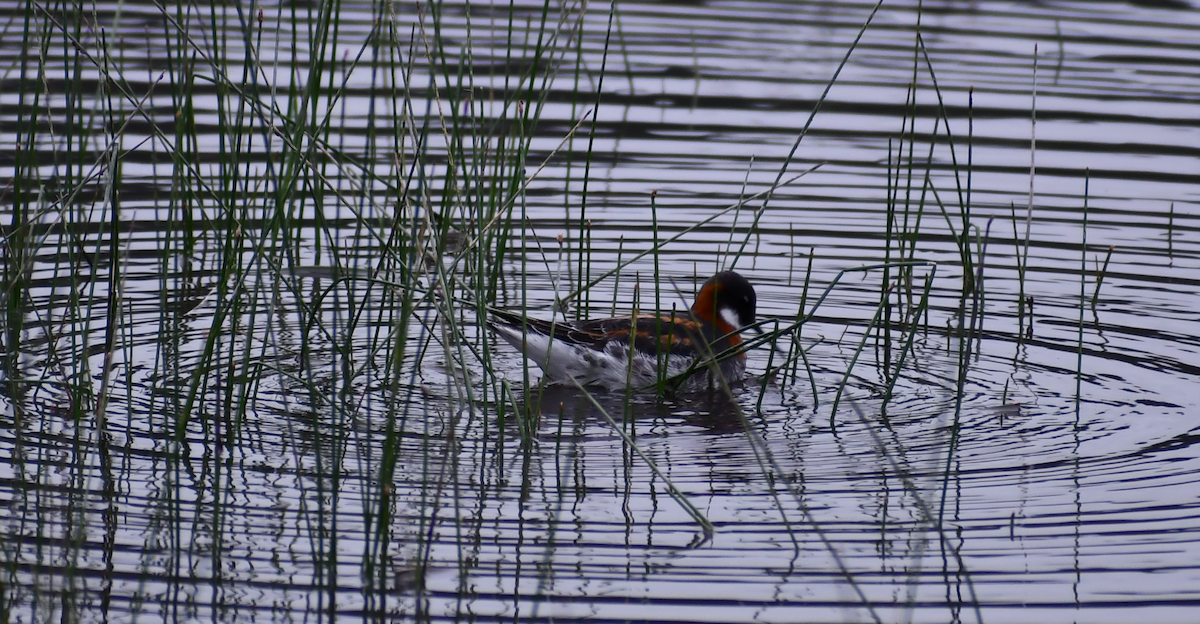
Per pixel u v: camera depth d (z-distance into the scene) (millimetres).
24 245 11844
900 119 20484
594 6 25328
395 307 14391
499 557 8852
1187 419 11508
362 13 24656
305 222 16953
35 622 7844
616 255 15914
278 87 20250
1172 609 8164
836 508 9703
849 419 11750
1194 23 25250
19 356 12477
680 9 25844
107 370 10266
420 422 11461
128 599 8180
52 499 9531
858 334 14219
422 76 21109
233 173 12727
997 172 18453
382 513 8406
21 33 21672
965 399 12234
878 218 17172
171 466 10227
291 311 14539
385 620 8023
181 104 11180
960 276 15516
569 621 8008
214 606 8133
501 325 12766
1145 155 18906
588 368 12836
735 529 9336
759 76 22156
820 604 8258
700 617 8062
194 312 13945
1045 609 8195
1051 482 10156
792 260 15258
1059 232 16672
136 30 22609
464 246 11844
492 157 14367
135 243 15953
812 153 19109
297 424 11250
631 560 8828
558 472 10375
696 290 14242
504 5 24797
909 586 8492
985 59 22875
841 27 24812
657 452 10906
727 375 12969
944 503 9766
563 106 20672
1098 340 13703
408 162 18016
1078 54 23203
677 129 19906
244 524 9234
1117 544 9055
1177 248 16188
